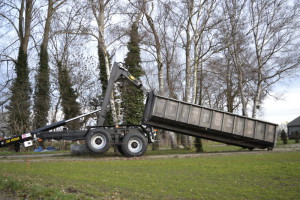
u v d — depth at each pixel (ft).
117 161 45.21
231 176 29.22
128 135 52.31
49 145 92.12
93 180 27.81
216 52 75.36
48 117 97.60
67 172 33.17
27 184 25.46
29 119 92.43
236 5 76.07
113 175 30.78
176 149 74.08
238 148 78.23
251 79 86.17
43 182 26.73
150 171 33.40
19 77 96.17
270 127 60.80
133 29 72.49
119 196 21.61
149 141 55.88
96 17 72.38
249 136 59.36
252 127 59.67
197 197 21.24
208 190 23.25
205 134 59.57
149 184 25.79
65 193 21.63
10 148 80.53
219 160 43.14
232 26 75.56
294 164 35.83
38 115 94.38
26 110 91.56
